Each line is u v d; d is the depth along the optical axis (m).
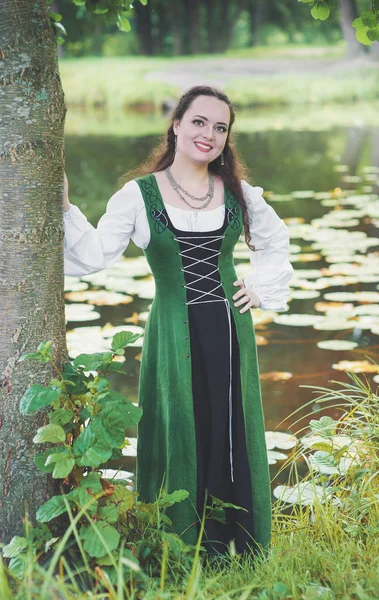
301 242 7.23
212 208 2.66
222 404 2.59
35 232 2.35
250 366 2.68
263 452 2.67
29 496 2.38
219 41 35.06
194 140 2.59
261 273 2.82
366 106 22.20
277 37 41.97
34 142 2.31
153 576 2.34
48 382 2.39
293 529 2.78
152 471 2.72
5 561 2.32
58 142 2.37
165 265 2.61
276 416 3.95
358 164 11.98
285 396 4.17
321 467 3.16
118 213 2.60
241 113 21.19
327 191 9.78
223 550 2.65
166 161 2.70
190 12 32.56
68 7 29.84
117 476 3.42
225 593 2.14
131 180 2.65
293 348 4.82
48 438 2.13
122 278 6.32
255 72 24.59
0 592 1.91
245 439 2.64
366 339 4.91
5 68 2.28
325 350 4.77
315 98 22.84
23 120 2.30
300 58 27.84
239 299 2.67
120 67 23.67
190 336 2.58
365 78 23.75
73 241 2.51
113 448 2.25
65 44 30.73
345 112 20.89
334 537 2.64
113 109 21.70
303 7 37.53
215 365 2.59
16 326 2.36
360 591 2.10
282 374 4.43
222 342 2.60
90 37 32.34
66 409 2.29
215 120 2.58
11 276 2.35
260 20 37.16
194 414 2.58
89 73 22.89
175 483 2.58
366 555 2.41
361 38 2.86
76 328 5.14
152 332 2.67
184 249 2.60
